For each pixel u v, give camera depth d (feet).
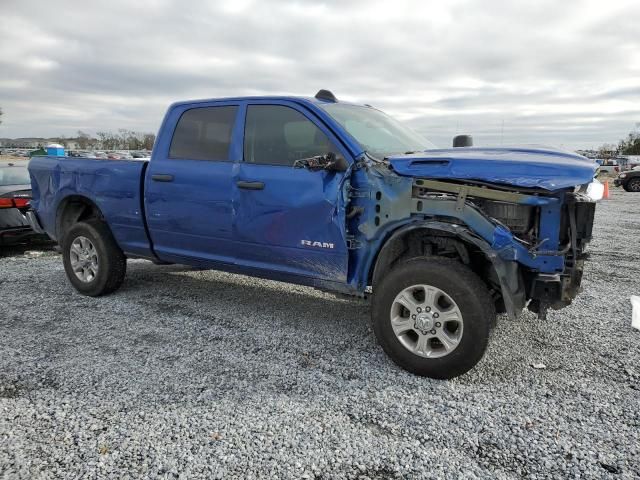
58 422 9.59
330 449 8.78
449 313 11.07
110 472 8.09
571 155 11.64
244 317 15.99
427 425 9.57
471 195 10.96
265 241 13.82
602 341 13.89
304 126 13.39
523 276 11.28
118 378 11.50
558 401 10.48
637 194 78.79
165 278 21.20
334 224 12.45
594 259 26.11
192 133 15.57
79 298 18.13
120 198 16.89
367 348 13.41
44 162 19.47
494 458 8.53
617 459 8.48
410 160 11.46
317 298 18.22
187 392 10.83
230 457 8.52
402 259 12.53
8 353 12.92
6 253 28.55
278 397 10.63
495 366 12.22
